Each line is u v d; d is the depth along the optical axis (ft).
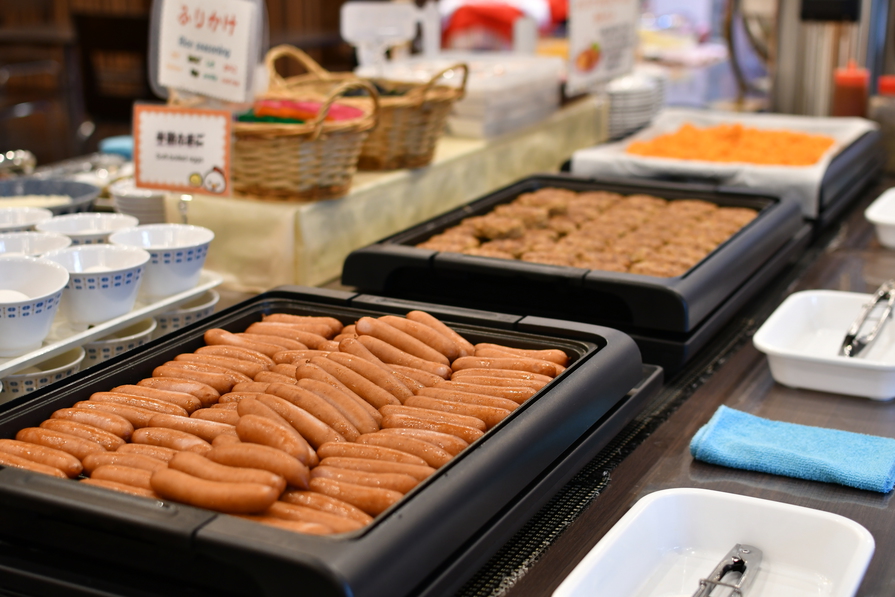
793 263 7.61
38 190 7.17
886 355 5.67
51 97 21.79
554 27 17.31
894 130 10.20
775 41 11.40
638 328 5.51
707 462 4.51
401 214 7.48
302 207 6.46
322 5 26.55
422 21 10.11
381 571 2.93
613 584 3.51
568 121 9.98
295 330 5.01
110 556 3.22
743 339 6.15
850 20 10.82
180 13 6.40
